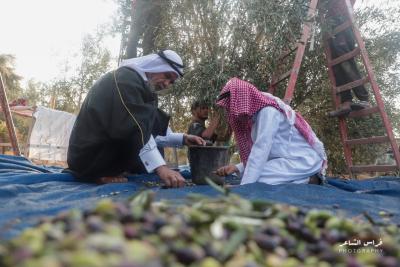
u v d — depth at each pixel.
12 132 6.00
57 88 12.89
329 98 6.58
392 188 3.81
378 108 5.33
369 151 6.64
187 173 4.91
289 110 3.84
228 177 4.67
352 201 2.83
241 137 3.91
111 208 1.16
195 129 5.54
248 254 1.08
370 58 6.68
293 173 3.64
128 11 6.52
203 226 1.24
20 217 2.06
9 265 0.84
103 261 0.78
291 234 1.32
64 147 8.04
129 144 3.63
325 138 6.80
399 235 1.58
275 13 5.27
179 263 0.95
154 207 1.37
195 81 5.91
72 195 3.01
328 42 5.96
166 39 6.42
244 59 5.70
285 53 5.63
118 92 3.66
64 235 0.97
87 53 11.44
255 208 1.50
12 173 4.09
